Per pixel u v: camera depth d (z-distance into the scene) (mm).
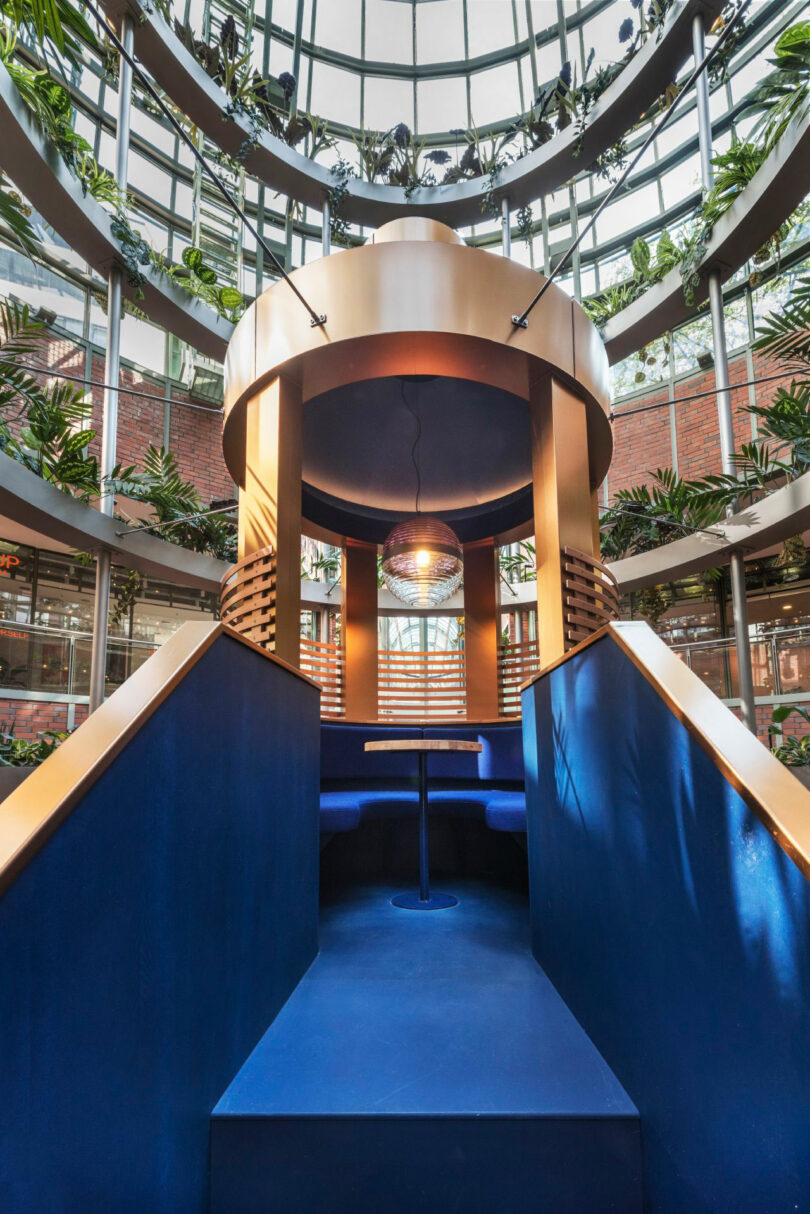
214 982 1551
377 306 3799
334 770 4855
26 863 831
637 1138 1493
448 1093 1600
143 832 1192
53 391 5582
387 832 4734
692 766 1240
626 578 7055
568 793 2207
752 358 8938
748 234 5863
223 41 7762
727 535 6051
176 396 9953
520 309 3971
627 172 3023
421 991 2348
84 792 971
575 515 4129
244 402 4395
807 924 861
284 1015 2129
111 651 7477
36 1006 844
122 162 6352
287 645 4012
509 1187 1470
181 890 1359
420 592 5699
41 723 6727
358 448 5734
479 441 5691
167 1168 1245
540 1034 1974
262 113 8109
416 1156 1492
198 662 1483
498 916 3441
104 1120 1004
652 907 1433
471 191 8938
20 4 2133
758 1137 973
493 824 3750
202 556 7074
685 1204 1236
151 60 7188
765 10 8875
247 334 4352
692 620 8953
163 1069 1238
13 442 5203
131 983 1119
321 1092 1600
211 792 1560
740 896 1047
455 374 4211
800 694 7020
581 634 4012
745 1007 1021
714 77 6391
